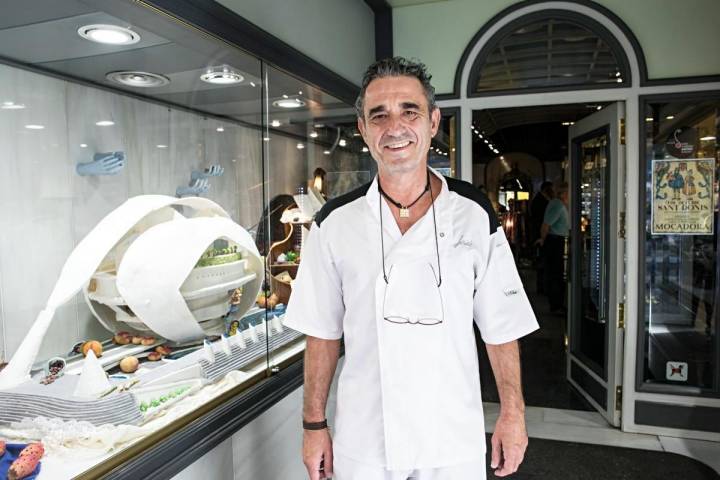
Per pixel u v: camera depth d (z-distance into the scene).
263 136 2.17
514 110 4.87
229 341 1.80
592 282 3.36
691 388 2.81
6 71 1.33
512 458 1.19
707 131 2.76
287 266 2.17
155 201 1.71
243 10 1.70
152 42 1.50
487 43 3.01
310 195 2.49
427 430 1.12
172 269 1.57
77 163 1.54
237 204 2.13
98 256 1.49
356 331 1.16
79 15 1.26
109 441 1.19
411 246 1.12
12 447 1.09
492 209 1.21
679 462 2.55
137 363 1.48
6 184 1.32
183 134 1.96
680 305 2.85
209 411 1.51
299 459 2.09
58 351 1.39
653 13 2.75
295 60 2.05
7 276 1.30
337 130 2.75
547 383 3.77
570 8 2.86
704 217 2.78
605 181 3.05
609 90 2.82
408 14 3.13
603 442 2.79
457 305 1.14
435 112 1.19
